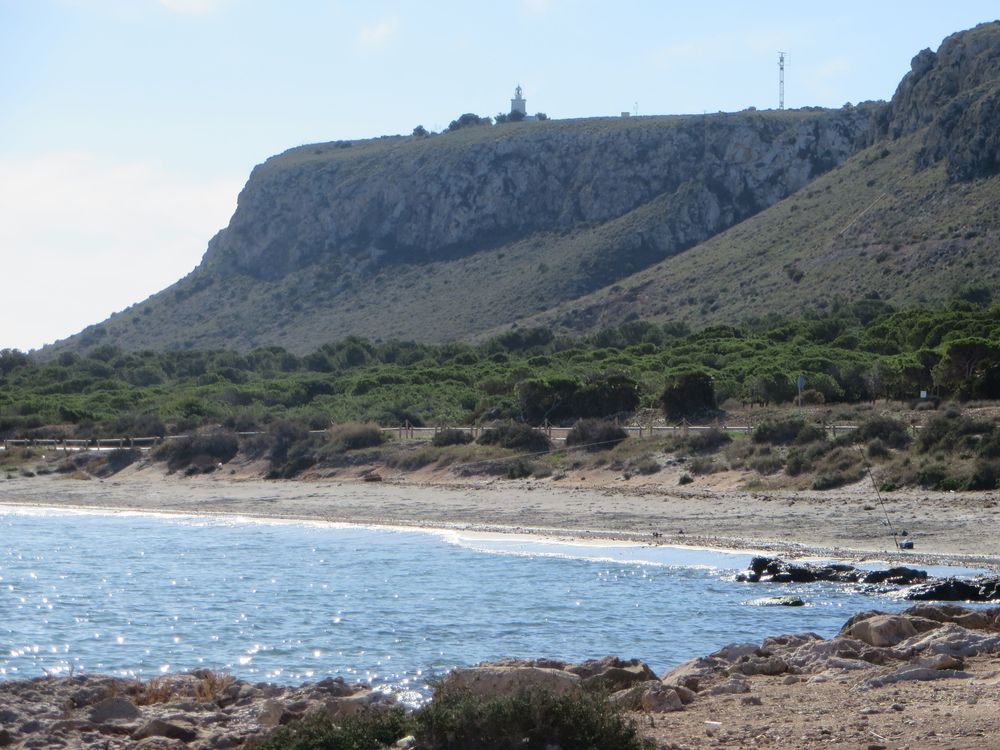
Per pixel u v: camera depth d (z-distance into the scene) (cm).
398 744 1314
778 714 1438
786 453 5684
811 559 3872
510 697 1266
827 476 5191
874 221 15362
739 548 4197
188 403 10081
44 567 4381
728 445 6025
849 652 1817
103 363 14462
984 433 5197
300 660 2603
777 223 17500
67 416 10081
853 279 14025
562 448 6719
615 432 6638
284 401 10469
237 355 15538
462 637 2783
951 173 15188
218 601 3509
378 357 14438
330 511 6119
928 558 3766
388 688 2080
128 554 4750
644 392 8112
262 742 1412
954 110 15900
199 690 1841
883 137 18500
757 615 2906
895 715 1383
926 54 18238
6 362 14900
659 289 17325
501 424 7356
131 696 1823
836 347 9500
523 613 3062
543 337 14050
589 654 2494
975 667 1697
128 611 3362
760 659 1820
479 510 5697
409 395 9812
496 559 4197
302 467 7538
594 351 11194
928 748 1214
